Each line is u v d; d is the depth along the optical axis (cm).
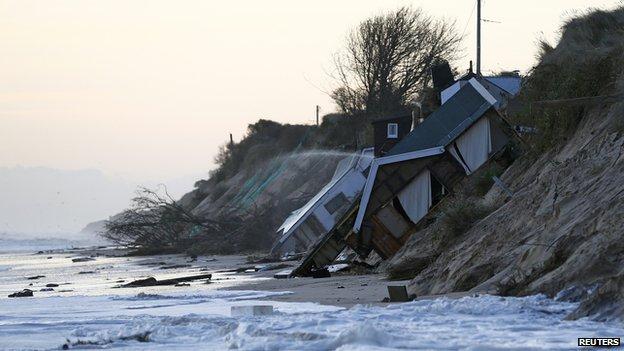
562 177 4906
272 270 9462
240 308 4050
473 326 3041
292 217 13338
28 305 5603
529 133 7338
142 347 3002
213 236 16000
